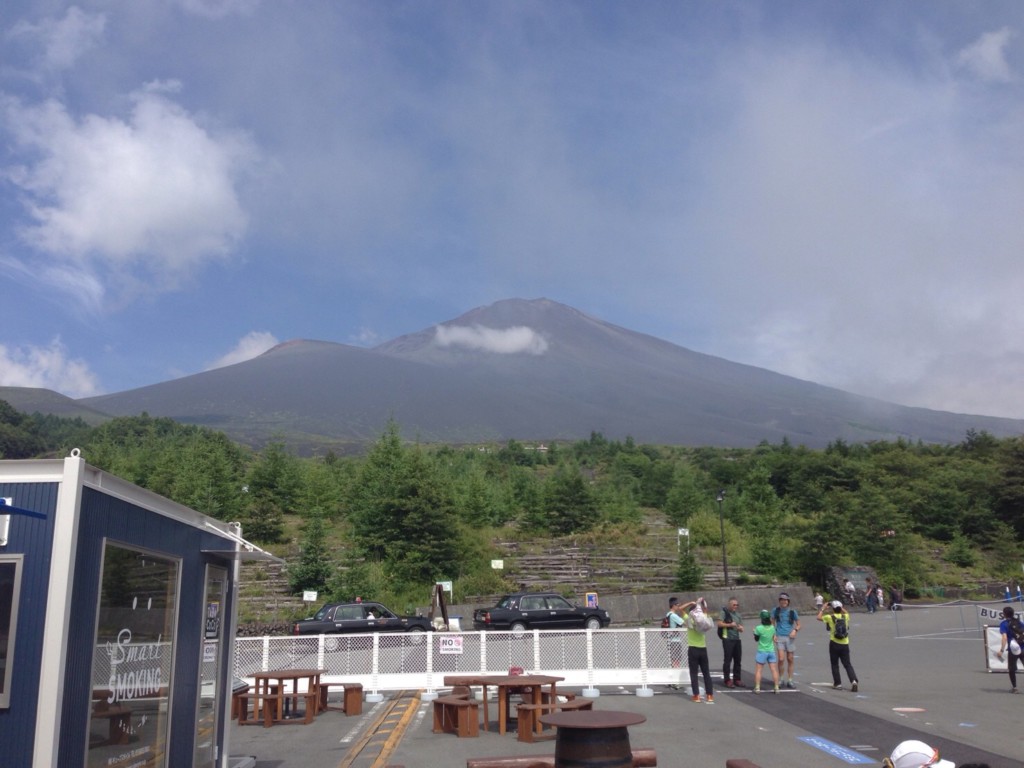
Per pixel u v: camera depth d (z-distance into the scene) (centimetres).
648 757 981
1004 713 1457
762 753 1145
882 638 3042
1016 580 6228
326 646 1908
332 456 8631
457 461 8519
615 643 1877
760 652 1738
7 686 635
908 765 623
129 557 771
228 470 5431
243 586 4016
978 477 8231
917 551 6669
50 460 671
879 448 11462
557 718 857
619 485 8531
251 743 1356
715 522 6128
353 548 4366
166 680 859
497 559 4756
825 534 5388
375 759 1182
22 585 650
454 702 1366
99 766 703
